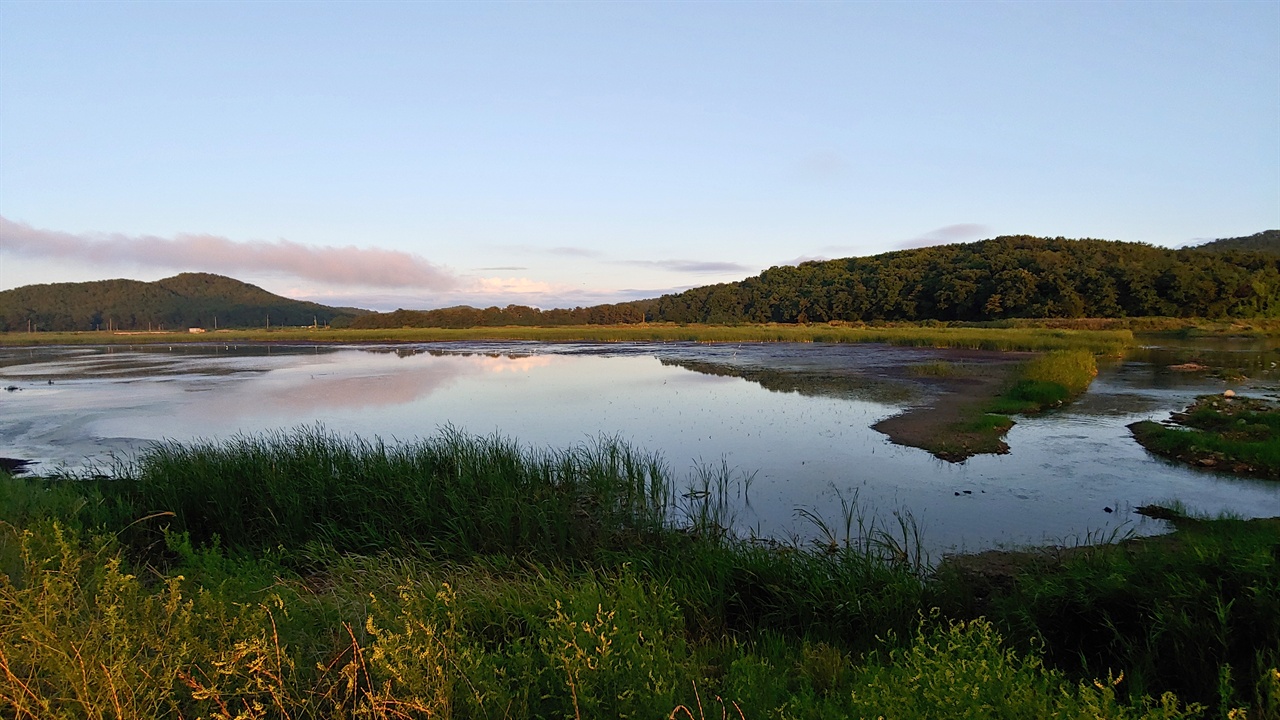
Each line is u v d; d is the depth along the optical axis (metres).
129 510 8.63
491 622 4.88
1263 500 10.20
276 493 9.10
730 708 3.61
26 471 13.54
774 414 18.36
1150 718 3.08
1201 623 4.84
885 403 19.92
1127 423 16.31
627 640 4.01
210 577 5.12
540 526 8.67
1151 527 9.08
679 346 52.34
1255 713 3.85
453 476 10.17
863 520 9.49
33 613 3.54
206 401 23.09
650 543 8.40
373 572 6.30
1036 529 9.05
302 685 3.66
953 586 6.41
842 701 3.88
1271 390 21.64
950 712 3.00
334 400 23.00
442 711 3.30
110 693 3.03
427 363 39.31
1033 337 42.28
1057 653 5.35
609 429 16.69
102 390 26.78
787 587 6.46
